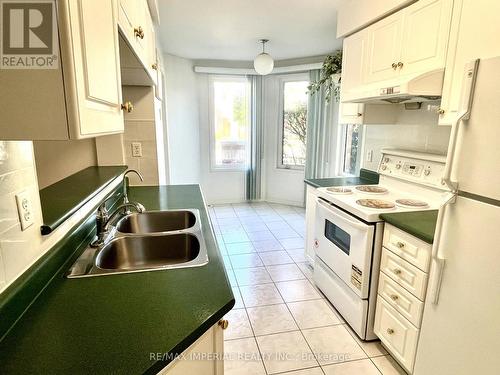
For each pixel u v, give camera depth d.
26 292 0.80
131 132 2.40
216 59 4.54
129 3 1.12
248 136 4.96
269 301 2.35
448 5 1.55
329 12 2.64
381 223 1.77
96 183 1.56
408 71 1.85
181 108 4.43
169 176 4.07
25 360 0.64
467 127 1.11
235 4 2.47
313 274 2.72
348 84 2.49
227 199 5.22
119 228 1.64
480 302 1.10
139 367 0.62
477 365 1.13
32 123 0.56
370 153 2.86
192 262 1.10
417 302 1.50
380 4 2.03
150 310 0.81
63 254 1.05
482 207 1.07
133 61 1.42
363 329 1.90
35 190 0.87
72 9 0.55
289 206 5.05
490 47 1.33
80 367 0.62
